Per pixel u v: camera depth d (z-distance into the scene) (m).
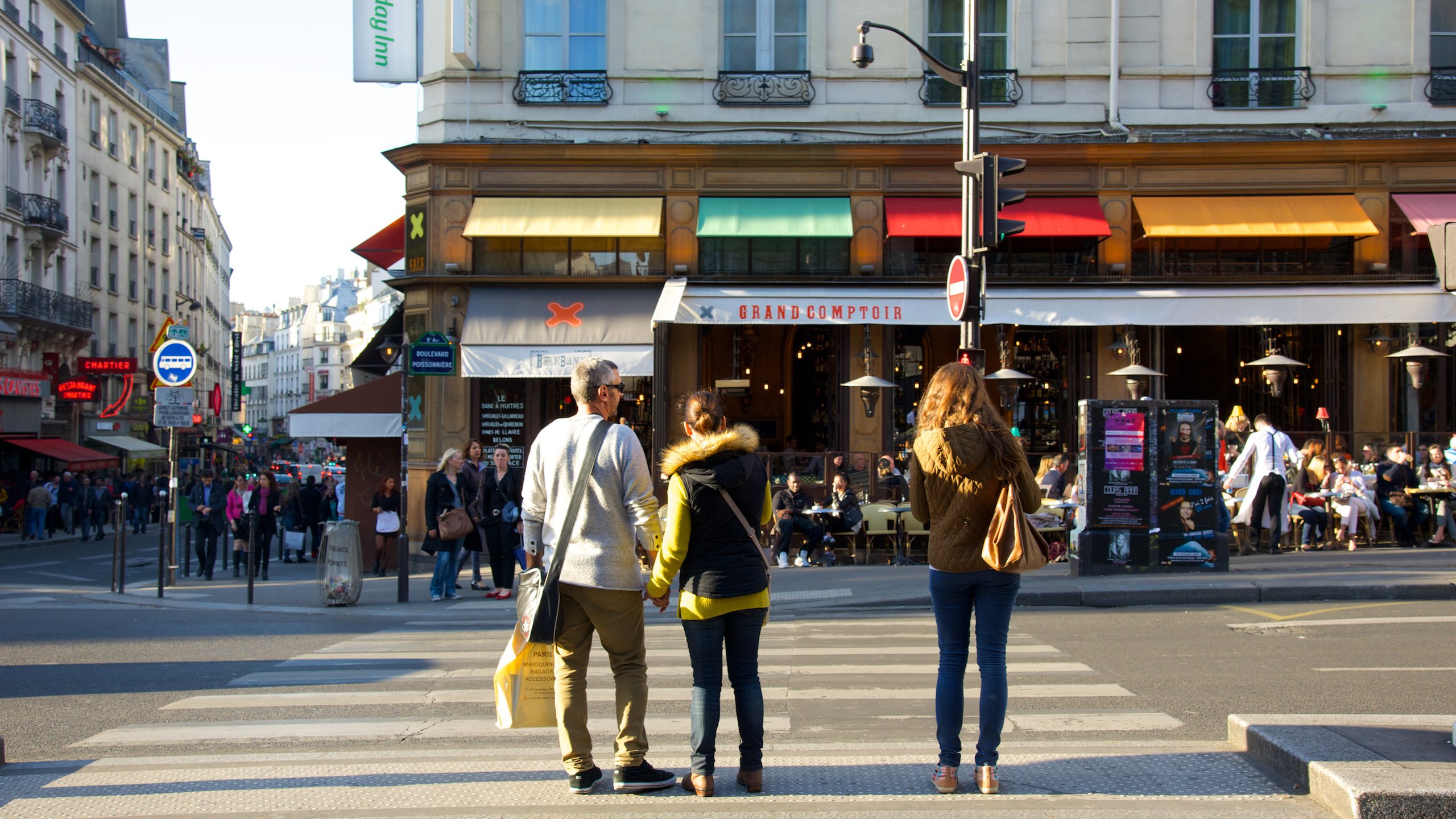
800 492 15.93
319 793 4.68
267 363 162.38
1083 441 12.18
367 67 18.00
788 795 4.55
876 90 18.09
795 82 18.08
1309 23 18.09
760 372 19.31
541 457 4.74
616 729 6.03
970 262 11.00
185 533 18.70
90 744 5.82
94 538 32.53
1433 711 6.11
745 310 16.80
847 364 18.12
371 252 21.02
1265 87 18.09
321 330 144.25
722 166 18.05
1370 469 15.81
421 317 18.09
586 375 4.79
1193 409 12.11
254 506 17.94
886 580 12.62
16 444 33.56
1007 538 4.39
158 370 16.00
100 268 45.22
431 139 18.14
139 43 60.03
